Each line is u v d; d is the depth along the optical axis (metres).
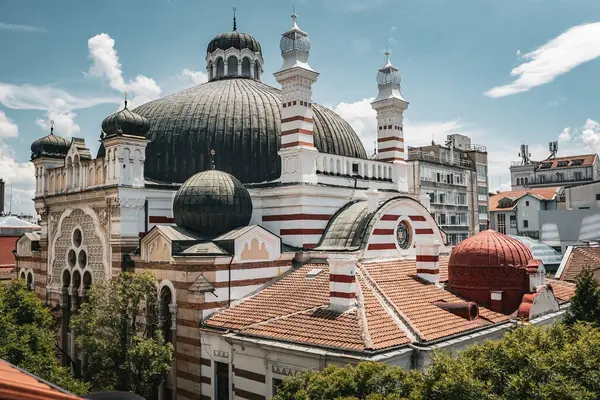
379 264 30.75
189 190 29.94
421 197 40.53
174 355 27.88
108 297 25.80
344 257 24.61
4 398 6.45
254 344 23.42
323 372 17.16
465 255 29.53
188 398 27.09
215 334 25.66
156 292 29.08
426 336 22.56
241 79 43.34
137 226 32.12
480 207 86.12
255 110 37.31
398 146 41.28
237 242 28.20
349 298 24.08
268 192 33.88
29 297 27.94
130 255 31.11
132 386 23.89
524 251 29.62
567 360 16.05
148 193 32.56
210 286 27.05
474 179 84.25
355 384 15.87
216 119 36.38
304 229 32.53
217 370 26.09
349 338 21.38
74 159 36.38
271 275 30.17
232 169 35.25
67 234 37.09
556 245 64.06
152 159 35.81
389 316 23.95
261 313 26.14
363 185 37.34
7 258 63.12
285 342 22.64
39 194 40.09
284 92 33.81
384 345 20.84
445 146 85.88
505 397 15.06
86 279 34.88
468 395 14.50
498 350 17.00
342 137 39.81
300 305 25.94
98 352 24.77
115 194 31.45
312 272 29.61
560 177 111.00
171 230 29.06
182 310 27.56
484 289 28.80
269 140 36.16
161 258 28.88
